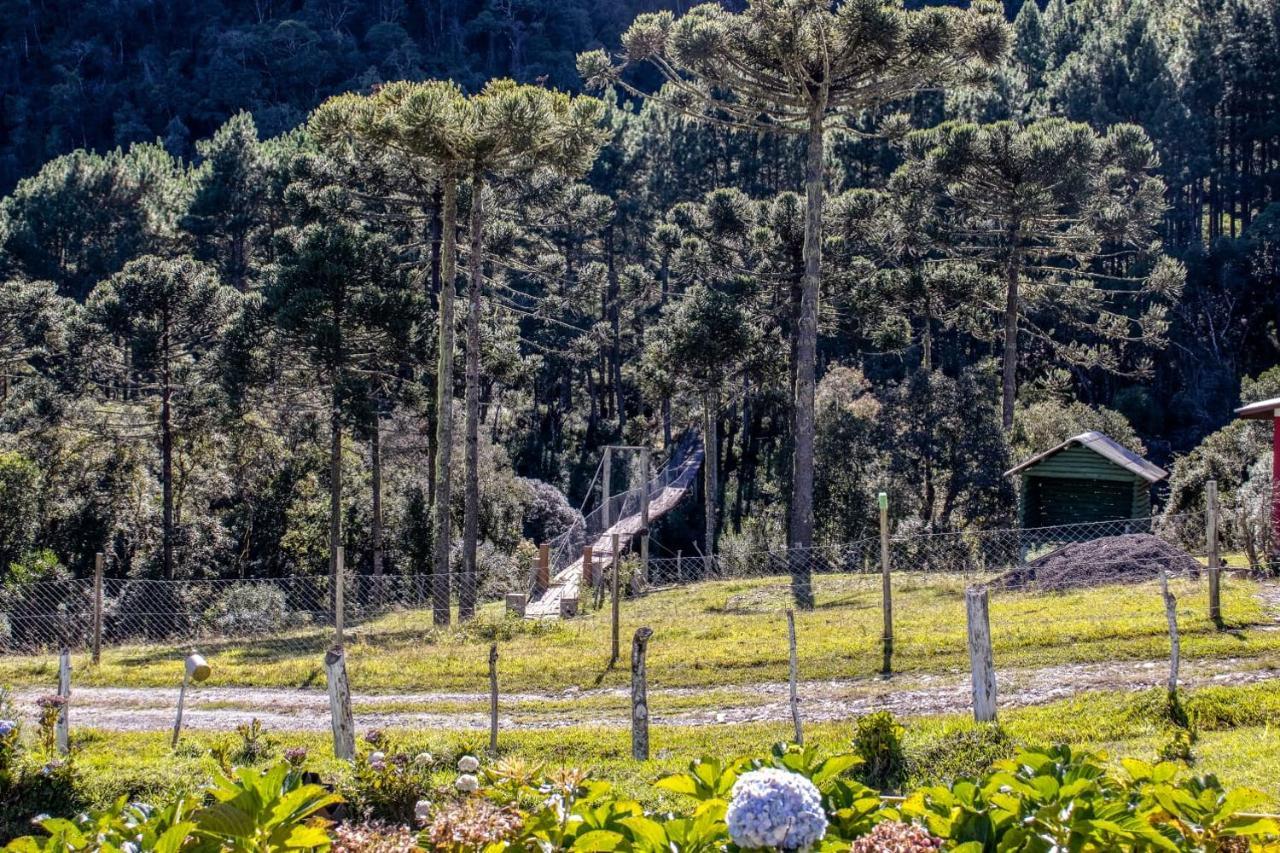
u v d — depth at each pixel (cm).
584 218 5653
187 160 11556
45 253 6488
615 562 1579
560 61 13262
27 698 1576
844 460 3681
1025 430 3803
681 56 2975
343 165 3581
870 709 1212
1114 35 6756
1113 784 546
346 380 3178
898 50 2881
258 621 2672
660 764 1010
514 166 2789
